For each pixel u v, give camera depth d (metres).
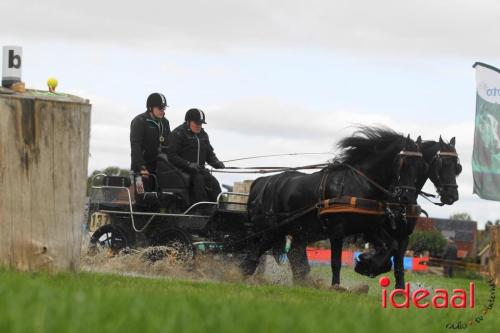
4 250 10.28
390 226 16.69
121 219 19.19
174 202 18.70
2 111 10.20
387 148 16.48
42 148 10.38
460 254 92.94
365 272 16.44
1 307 5.79
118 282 10.68
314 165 18.39
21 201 10.30
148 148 19.48
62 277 10.11
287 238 18.73
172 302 7.18
